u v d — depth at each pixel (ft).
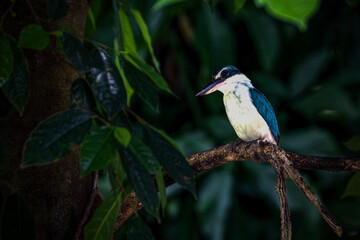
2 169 11.68
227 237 30.81
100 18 28.68
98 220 11.69
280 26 33.06
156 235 32.30
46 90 12.12
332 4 33.47
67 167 12.40
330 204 31.63
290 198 29.17
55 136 9.05
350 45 33.47
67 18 12.61
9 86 9.80
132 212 13.47
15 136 11.83
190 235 31.04
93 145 9.23
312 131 32.07
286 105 34.12
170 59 33.35
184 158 10.21
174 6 29.45
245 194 31.48
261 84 34.04
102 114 10.39
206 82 31.53
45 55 12.19
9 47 9.69
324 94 32.35
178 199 31.78
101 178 22.81
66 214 12.38
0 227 10.07
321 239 30.50
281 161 13.33
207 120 31.83
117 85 9.98
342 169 13.17
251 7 31.73
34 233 10.29
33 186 11.91
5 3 11.98
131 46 14.74
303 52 34.30
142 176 9.46
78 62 9.89
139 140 9.76
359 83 33.45
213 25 31.09
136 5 28.02
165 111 34.30
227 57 31.24
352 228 31.37
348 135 33.71
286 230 12.34
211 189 29.55
